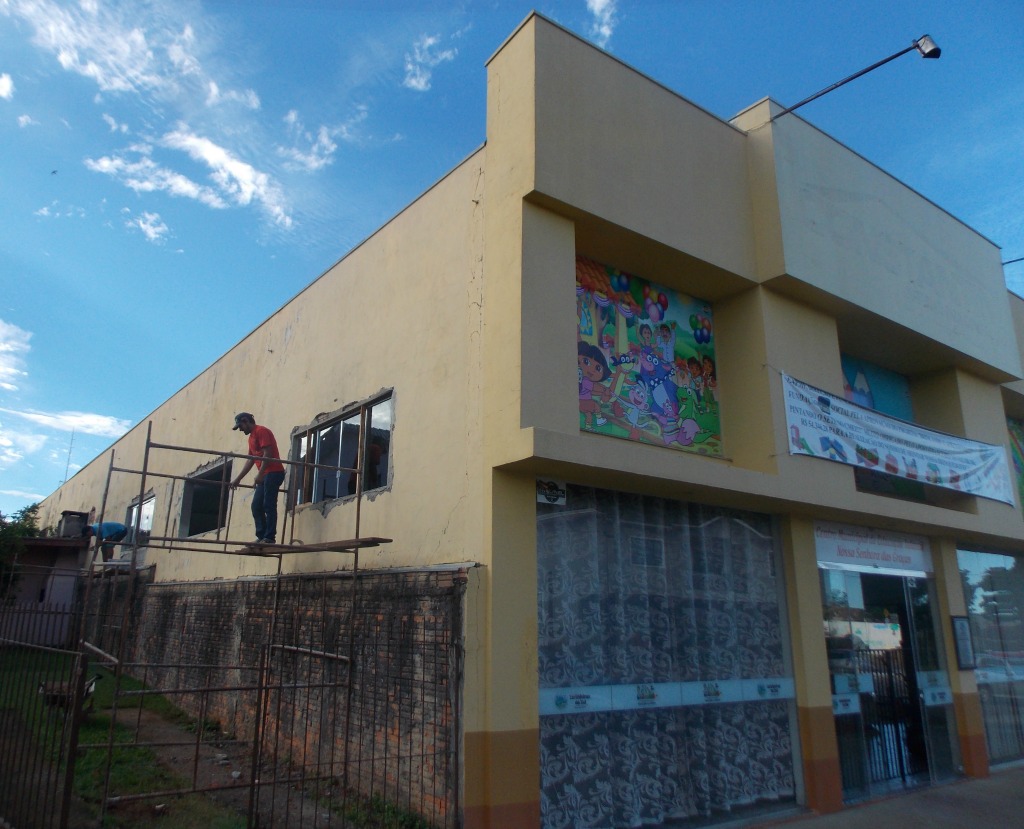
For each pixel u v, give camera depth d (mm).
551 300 6781
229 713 9930
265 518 8828
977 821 7977
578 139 7273
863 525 9875
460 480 6766
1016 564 13078
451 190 7848
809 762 8078
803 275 8789
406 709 6621
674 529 7797
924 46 7547
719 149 8859
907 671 9961
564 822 6168
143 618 14172
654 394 8250
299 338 10680
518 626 6141
